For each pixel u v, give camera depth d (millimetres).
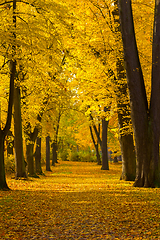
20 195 9914
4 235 5098
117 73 15070
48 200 8961
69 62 15344
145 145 11445
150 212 6594
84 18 14133
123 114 15531
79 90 15812
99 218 6359
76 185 14039
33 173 20297
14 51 11109
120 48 13836
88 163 42031
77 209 7441
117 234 5117
